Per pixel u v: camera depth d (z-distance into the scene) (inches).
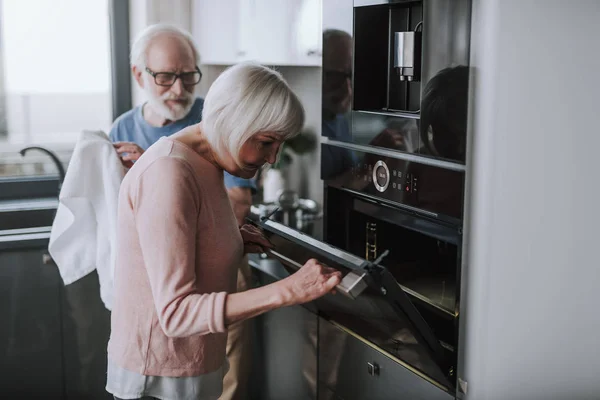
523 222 66.1
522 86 63.6
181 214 61.2
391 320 68.6
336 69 84.0
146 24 126.7
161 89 100.1
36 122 125.0
